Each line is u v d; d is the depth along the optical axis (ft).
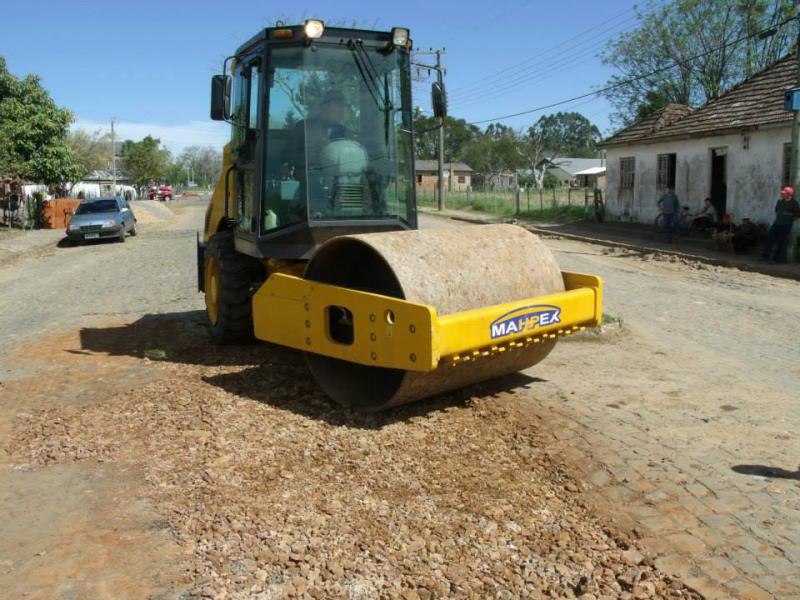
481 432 18.25
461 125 343.26
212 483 15.56
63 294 44.39
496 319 17.56
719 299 38.96
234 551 12.82
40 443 18.08
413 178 24.11
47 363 26.11
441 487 15.33
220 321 26.73
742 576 11.91
